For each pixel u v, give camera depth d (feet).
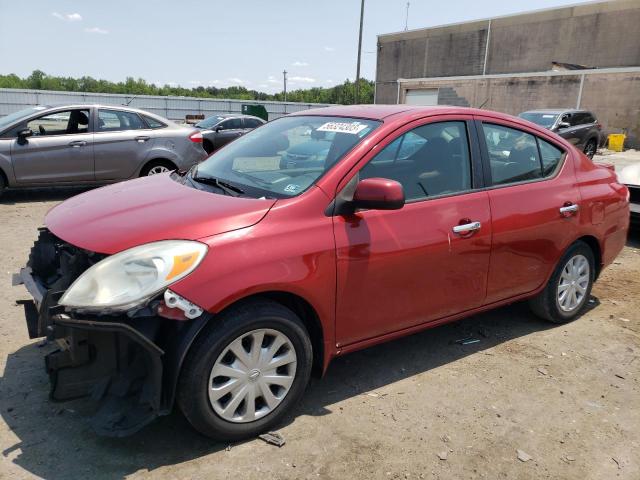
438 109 11.44
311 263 8.95
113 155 27.94
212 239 8.28
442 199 10.85
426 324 11.10
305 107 157.17
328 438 9.12
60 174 26.96
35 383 10.34
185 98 141.49
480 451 8.99
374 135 10.23
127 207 9.53
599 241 14.14
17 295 14.64
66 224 9.35
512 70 130.72
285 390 9.16
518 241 12.05
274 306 8.75
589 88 94.38
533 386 11.11
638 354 12.71
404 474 8.34
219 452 8.64
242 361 8.54
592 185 13.85
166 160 29.71
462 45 139.23
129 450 8.61
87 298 7.68
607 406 10.48
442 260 10.73
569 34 118.73
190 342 7.94
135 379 8.09
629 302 16.16
